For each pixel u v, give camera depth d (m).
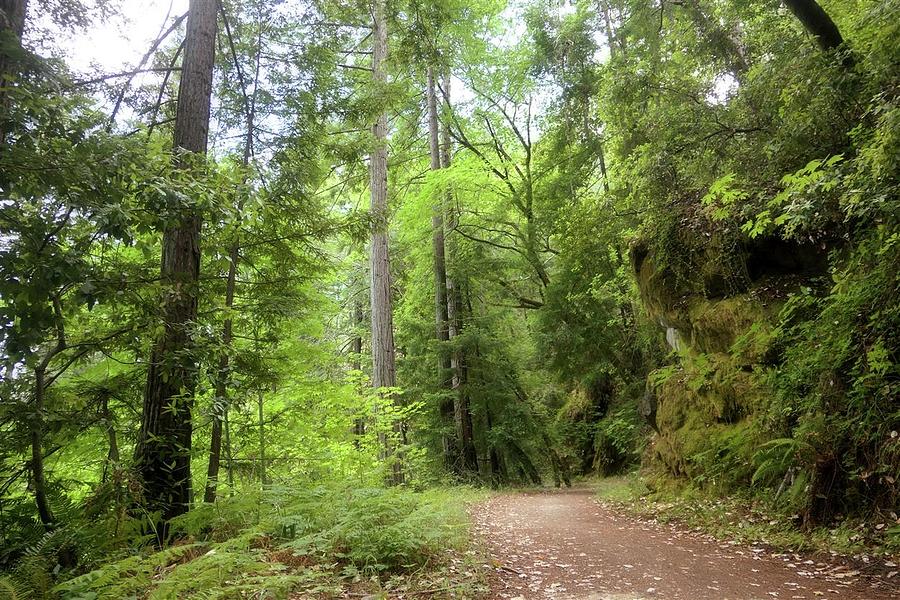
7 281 3.34
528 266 20.97
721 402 8.70
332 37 8.68
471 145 22.12
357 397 10.47
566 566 5.14
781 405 6.92
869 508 5.23
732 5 9.18
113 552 4.43
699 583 4.39
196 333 5.28
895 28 5.38
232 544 3.95
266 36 8.08
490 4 17.50
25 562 3.66
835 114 6.59
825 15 6.68
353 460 10.10
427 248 20.61
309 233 7.61
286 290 7.71
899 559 4.38
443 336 19.38
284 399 9.01
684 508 8.00
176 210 4.18
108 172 3.71
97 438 6.37
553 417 23.45
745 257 8.87
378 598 3.61
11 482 5.16
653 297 11.03
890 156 4.50
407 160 20.38
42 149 3.65
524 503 12.09
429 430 18.45
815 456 5.79
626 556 5.57
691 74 10.41
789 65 7.26
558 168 18.53
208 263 7.35
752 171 7.97
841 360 5.83
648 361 16.66
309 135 7.89
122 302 4.46
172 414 5.74
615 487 13.25
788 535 5.64
